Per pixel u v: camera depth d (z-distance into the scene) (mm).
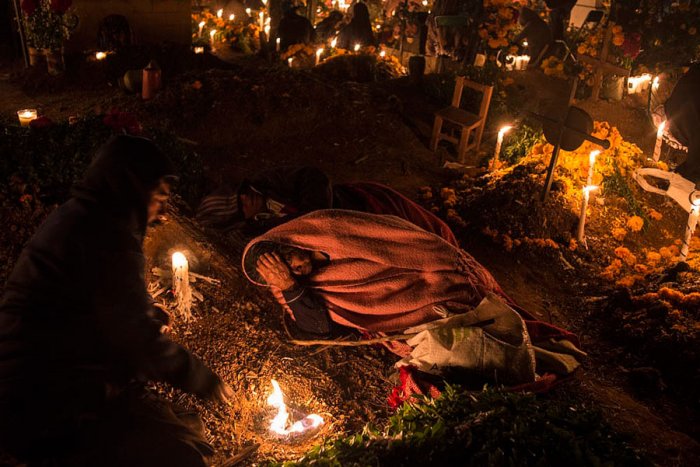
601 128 8625
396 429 3170
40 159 5391
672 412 4867
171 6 12039
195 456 2889
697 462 4352
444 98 10266
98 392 2699
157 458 2799
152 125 7957
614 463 2883
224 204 5559
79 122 6070
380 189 6008
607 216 7527
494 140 9273
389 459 2855
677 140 8000
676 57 11703
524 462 2754
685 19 11672
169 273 4949
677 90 7727
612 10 11680
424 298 4562
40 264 2566
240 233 5570
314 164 8219
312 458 2994
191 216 5844
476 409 3199
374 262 4613
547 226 7070
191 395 4059
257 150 8352
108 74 11102
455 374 4332
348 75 11164
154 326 2816
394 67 12914
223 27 14945
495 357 4309
